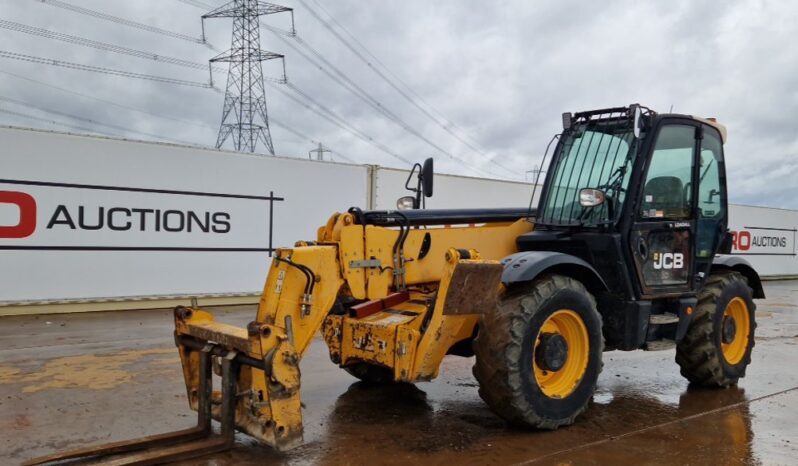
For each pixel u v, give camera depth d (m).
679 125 4.89
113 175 8.88
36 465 3.16
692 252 5.03
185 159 9.41
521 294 3.99
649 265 4.71
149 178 9.14
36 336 7.15
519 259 4.13
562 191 4.93
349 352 4.25
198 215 9.55
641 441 3.94
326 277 3.83
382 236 4.25
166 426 4.05
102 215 8.82
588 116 4.99
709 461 3.61
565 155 5.04
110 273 8.91
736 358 5.53
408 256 4.39
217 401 3.88
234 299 9.96
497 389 3.87
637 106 4.57
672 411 4.66
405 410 4.52
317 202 10.65
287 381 3.35
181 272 9.45
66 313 8.70
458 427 4.14
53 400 4.61
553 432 4.08
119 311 9.02
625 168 4.61
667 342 4.81
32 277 8.42
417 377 3.87
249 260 10.03
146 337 7.17
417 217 4.51
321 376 5.52
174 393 4.83
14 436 3.83
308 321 3.70
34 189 8.36
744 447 3.86
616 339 4.60
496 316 3.92
